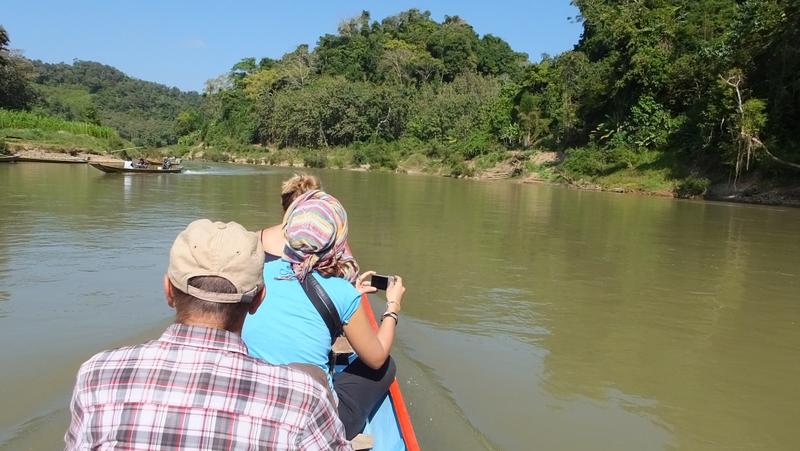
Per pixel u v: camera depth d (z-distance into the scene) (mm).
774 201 23438
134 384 1634
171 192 18766
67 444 1675
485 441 3855
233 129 75688
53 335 5332
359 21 86562
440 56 78312
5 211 12828
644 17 33844
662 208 20016
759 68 25406
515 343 5750
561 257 10039
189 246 1725
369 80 75250
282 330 2645
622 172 31469
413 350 5422
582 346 5738
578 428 4125
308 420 1699
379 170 50781
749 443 4023
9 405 4008
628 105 34500
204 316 1719
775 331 6340
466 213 16422
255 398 1661
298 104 63438
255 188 21516
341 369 3627
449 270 8750
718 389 4855
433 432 3928
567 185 33906
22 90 51906
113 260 8273
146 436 1597
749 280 8625
